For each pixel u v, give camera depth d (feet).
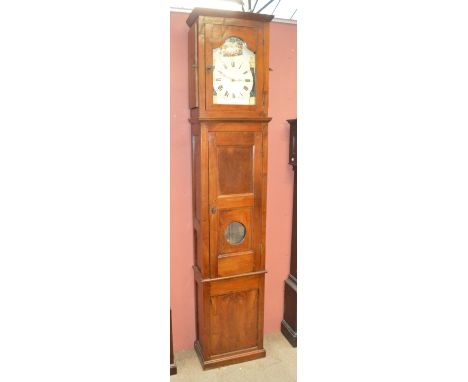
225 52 6.45
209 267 7.00
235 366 7.50
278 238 8.40
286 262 8.57
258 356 7.69
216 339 7.38
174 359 7.68
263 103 6.77
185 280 7.79
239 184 6.95
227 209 6.92
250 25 6.45
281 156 8.13
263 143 6.91
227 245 7.06
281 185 8.21
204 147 6.56
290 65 7.88
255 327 7.62
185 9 6.98
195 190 7.29
